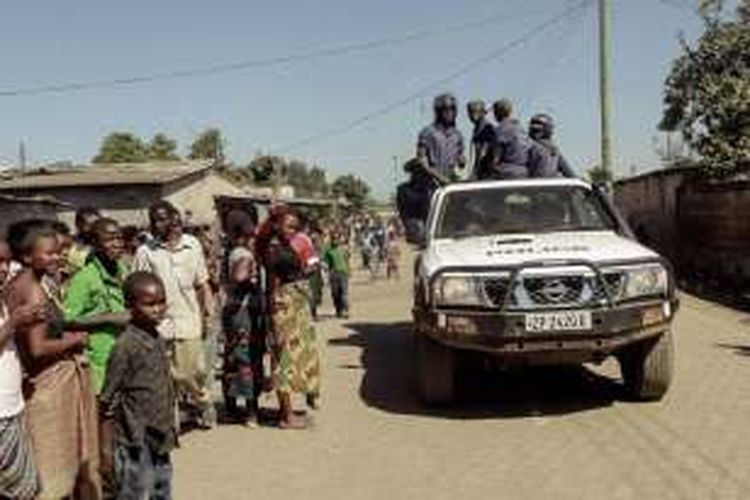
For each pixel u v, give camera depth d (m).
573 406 9.87
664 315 9.27
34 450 5.79
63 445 5.88
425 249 10.56
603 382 10.95
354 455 8.36
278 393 9.30
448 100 12.90
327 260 19.31
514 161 12.39
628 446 8.23
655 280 9.27
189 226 12.72
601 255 9.28
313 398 9.49
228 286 9.55
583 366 11.92
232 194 40.47
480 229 10.82
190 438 9.11
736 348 12.91
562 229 10.76
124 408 5.96
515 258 9.27
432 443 8.66
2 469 5.51
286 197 52.19
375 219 39.28
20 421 5.55
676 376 11.08
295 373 9.27
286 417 9.33
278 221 9.31
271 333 9.31
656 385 9.65
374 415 9.84
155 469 6.06
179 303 8.90
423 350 9.83
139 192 33.25
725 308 17.92
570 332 9.01
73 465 5.95
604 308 9.04
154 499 6.07
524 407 9.94
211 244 12.62
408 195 13.05
